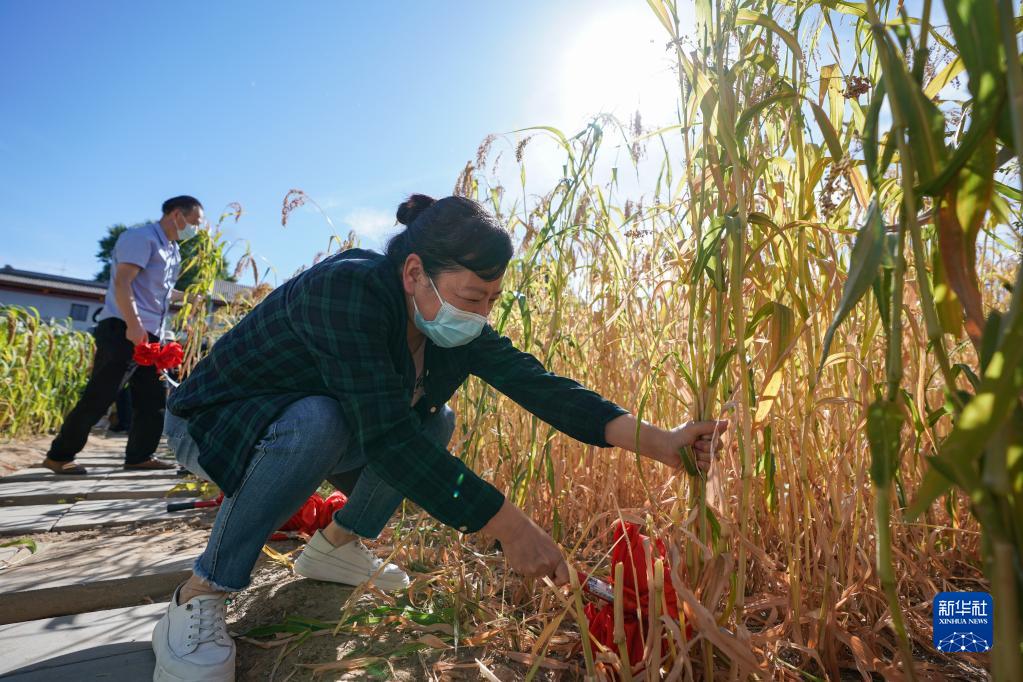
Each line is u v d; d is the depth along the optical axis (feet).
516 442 6.66
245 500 3.97
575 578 3.27
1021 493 1.68
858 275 2.05
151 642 4.52
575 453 6.67
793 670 3.67
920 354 4.03
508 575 5.54
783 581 3.97
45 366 19.42
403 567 5.81
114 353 11.53
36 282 83.87
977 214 1.90
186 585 4.05
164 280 12.10
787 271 3.53
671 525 3.78
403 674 3.93
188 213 11.98
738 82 3.55
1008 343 1.53
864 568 4.25
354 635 4.45
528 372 4.80
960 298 1.91
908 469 5.15
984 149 1.86
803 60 3.25
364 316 3.93
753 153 3.84
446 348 4.84
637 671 3.51
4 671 4.05
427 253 3.98
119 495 9.82
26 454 14.57
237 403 4.31
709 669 3.39
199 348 11.85
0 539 7.11
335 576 5.26
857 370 4.23
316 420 4.00
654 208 4.91
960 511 5.01
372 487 4.98
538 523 6.31
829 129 2.97
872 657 3.65
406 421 3.76
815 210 3.61
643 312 6.24
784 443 4.23
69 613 5.34
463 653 4.22
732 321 3.53
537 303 7.58
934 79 2.69
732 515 3.86
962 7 1.81
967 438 1.58
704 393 3.57
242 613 4.98
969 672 3.82
